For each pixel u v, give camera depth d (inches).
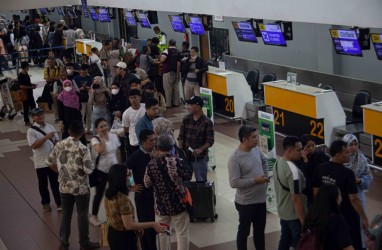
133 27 1002.1
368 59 525.0
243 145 267.6
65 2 771.4
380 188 373.4
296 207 249.9
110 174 232.8
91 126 543.5
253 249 299.7
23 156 504.1
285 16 423.2
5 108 638.5
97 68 641.0
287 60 631.2
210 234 323.6
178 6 568.4
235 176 264.8
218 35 744.3
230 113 565.0
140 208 284.8
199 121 339.3
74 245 324.5
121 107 463.5
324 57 565.3
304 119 468.1
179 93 639.8
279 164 255.3
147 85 422.3
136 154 283.3
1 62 931.3
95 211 345.1
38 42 971.9
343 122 452.1
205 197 334.6
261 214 270.5
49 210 377.1
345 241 189.0
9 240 339.0
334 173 242.8
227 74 560.4
